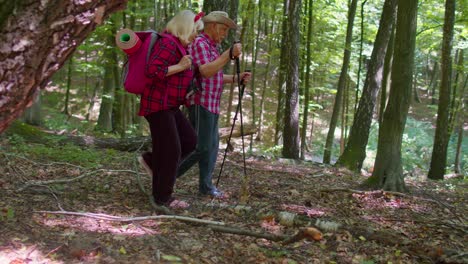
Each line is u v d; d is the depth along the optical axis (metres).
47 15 1.70
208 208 4.22
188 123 4.20
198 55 4.26
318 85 20.14
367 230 3.79
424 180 9.90
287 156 11.01
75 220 3.46
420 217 5.01
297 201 5.09
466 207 6.08
